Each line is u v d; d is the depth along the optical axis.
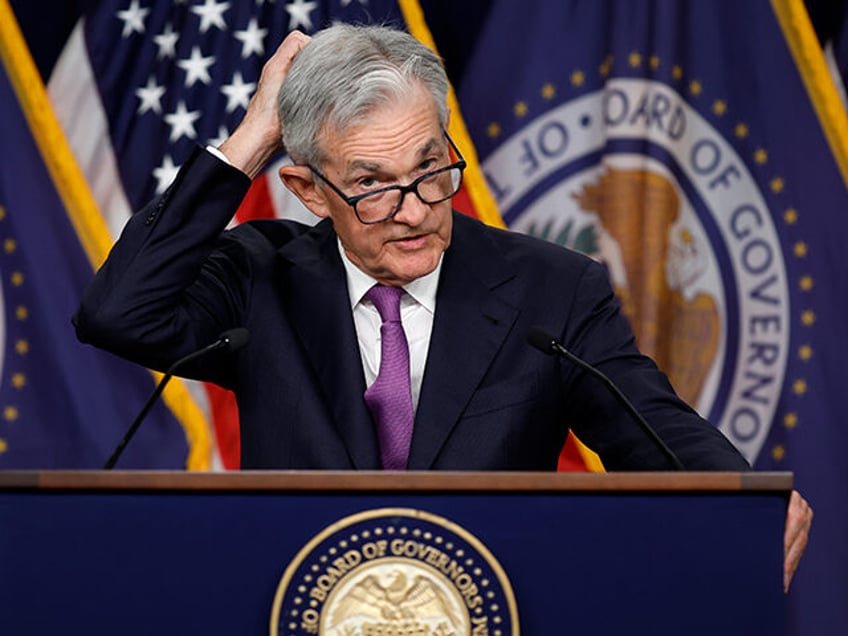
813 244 15.88
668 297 15.88
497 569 6.33
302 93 8.59
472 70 16.39
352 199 8.50
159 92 16.41
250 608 6.36
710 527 6.40
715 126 16.06
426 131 8.46
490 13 16.45
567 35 16.33
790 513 7.74
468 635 6.31
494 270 9.16
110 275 8.85
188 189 8.88
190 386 15.99
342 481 6.38
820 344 15.76
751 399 15.77
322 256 9.34
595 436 8.84
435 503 6.40
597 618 6.35
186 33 16.42
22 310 15.98
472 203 15.80
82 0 16.59
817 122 16.00
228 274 9.40
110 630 6.35
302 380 8.84
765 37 16.11
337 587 6.34
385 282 8.99
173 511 6.41
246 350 9.08
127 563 6.38
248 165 9.02
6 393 15.84
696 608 6.36
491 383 8.76
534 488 6.39
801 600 15.43
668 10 16.06
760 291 15.88
